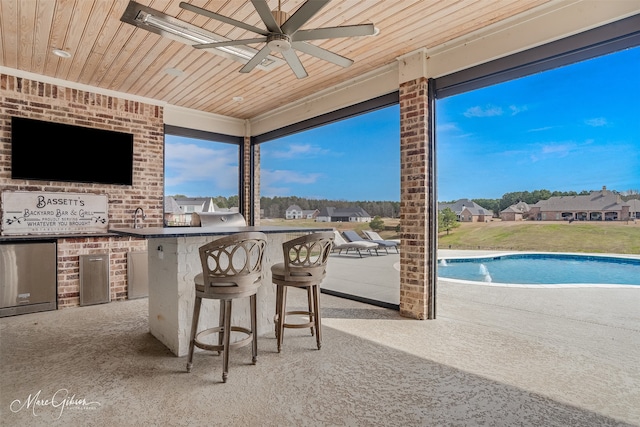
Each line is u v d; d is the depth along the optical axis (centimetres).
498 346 278
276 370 234
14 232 385
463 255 847
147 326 329
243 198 607
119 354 261
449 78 340
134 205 471
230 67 381
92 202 436
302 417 177
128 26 293
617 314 372
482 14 283
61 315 363
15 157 382
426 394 202
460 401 194
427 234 350
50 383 213
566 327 328
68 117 420
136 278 441
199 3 258
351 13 275
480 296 457
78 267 400
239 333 291
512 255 796
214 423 171
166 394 200
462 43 324
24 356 255
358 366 241
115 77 410
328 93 461
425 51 348
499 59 305
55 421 172
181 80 420
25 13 272
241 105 527
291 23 199
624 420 174
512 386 211
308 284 260
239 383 215
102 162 442
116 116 459
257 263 242
